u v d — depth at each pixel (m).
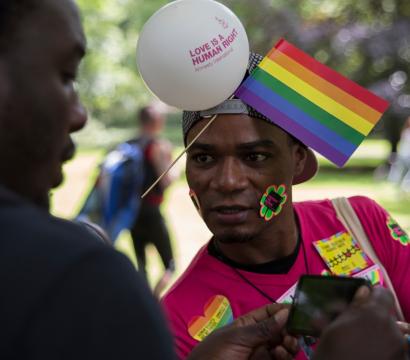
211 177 1.71
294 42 13.89
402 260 1.89
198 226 8.85
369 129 1.74
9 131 0.94
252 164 1.70
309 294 1.21
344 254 1.86
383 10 14.02
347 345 1.01
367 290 1.14
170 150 5.73
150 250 7.32
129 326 0.89
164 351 0.91
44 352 0.85
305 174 1.93
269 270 1.79
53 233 0.91
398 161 12.88
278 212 1.73
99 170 5.30
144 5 20.86
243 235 1.71
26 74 0.95
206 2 1.64
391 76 13.98
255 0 13.89
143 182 5.67
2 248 0.88
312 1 14.29
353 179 14.10
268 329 1.32
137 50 1.68
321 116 1.73
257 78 1.71
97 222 5.20
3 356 0.84
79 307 0.87
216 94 1.63
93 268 0.88
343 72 14.16
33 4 0.96
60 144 1.00
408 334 1.52
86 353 0.86
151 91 1.71
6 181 0.96
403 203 10.77
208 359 1.32
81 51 1.03
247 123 1.68
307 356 1.66
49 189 1.03
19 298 0.86
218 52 1.60
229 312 1.76
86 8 13.15
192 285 1.80
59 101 0.98
